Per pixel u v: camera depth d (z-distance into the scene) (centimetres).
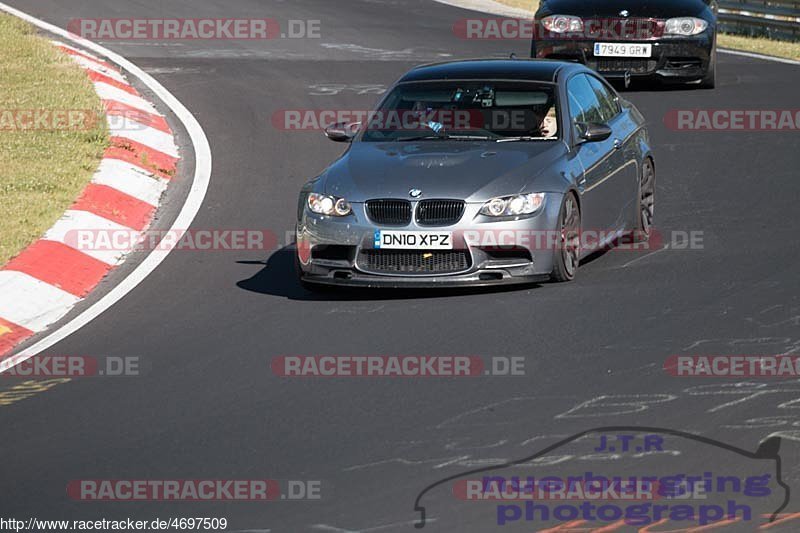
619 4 6100
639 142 3803
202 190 4512
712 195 4231
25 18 7856
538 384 2519
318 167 4778
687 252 3553
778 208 4019
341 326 2989
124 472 2180
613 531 1867
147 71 6481
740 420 2283
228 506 2012
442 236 3127
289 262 3662
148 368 2759
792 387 2448
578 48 6069
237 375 2673
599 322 2917
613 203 3556
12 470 2216
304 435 2306
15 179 4322
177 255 3762
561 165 3281
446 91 3597
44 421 2462
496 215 3133
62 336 3050
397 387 2541
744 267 3362
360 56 6925
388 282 3175
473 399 2448
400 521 1923
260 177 4662
